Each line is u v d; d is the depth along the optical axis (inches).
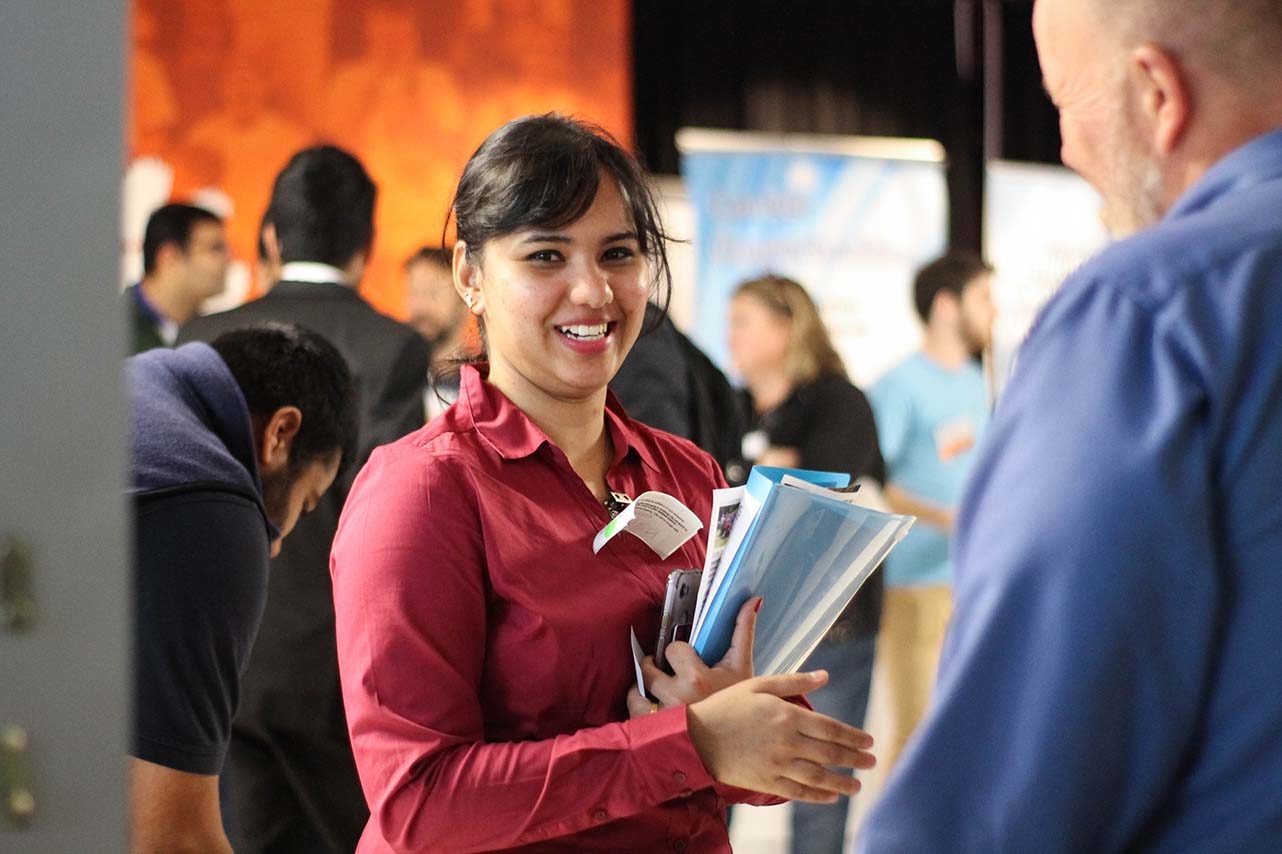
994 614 38.2
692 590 63.3
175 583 68.4
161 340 180.4
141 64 209.5
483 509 63.0
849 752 59.4
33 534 36.3
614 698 63.2
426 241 223.1
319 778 115.0
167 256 179.6
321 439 84.2
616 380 122.8
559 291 64.5
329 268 124.8
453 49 225.6
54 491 36.4
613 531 63.0
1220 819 37.7
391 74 222.1
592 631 62.9
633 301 66.7
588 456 68.9
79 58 36.1
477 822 58.8
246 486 73.2
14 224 36.1
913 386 239.0
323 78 218.5
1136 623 36.9
